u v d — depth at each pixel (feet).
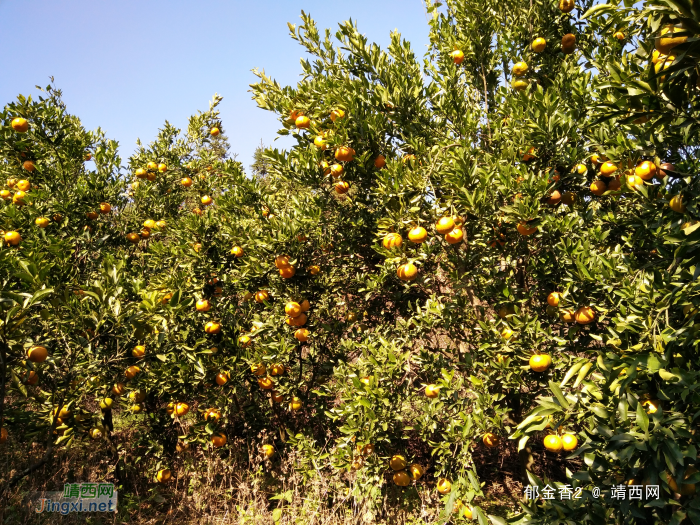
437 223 11.56
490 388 13.66
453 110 16.46
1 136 17.65
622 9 6.53
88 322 11.41
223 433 16.05
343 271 17.48
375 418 12.23
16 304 8.64
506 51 16.83
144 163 23.41
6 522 12.33
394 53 16.38
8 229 14.56
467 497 11.53
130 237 21.79
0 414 8.75
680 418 6.30
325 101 14.44
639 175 9.62
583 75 14.17
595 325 12.53
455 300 14.02
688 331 6.75
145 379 14.52
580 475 7.06
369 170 15.03
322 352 17.54
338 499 14.34
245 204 18.33
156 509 14.84
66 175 18.86
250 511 14.34
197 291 16.37
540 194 11.42
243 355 16.10
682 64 5.64
